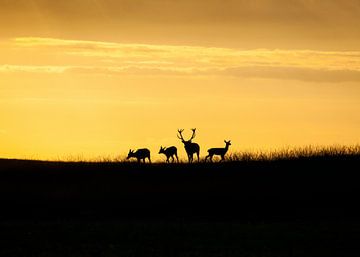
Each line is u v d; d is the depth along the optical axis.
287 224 147.62
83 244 128.38
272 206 163.88
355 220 152.25
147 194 174.50
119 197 173.75
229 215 159.12
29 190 181.50
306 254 119.50
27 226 147.12
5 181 190.38
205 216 158.62
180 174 190.75
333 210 160.62
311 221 151.38
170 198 171.88
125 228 143.62
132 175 193.00
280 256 118.44
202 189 176.38
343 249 123.00
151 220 155.12
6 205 170.50
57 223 151.50
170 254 120.12
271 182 178.62
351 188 172.88
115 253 121.38
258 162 192.75
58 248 125.62
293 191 172.25
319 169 184.88
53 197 174.75
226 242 128.88
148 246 126.19
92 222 152.88
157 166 198.88
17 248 125.94
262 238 131.75
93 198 174.38
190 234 136.12
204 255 119.25
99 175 194.50
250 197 169.62
